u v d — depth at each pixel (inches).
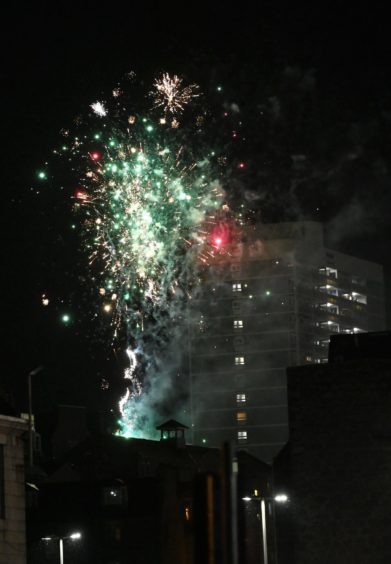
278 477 2664.9
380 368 1996.8
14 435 1884.8
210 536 575.5
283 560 2613.2
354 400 1996.8
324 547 1952.5
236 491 591.5
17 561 1838.1
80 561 3444.9
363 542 1945.1
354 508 1959.9
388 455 1963.6
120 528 3432.6
